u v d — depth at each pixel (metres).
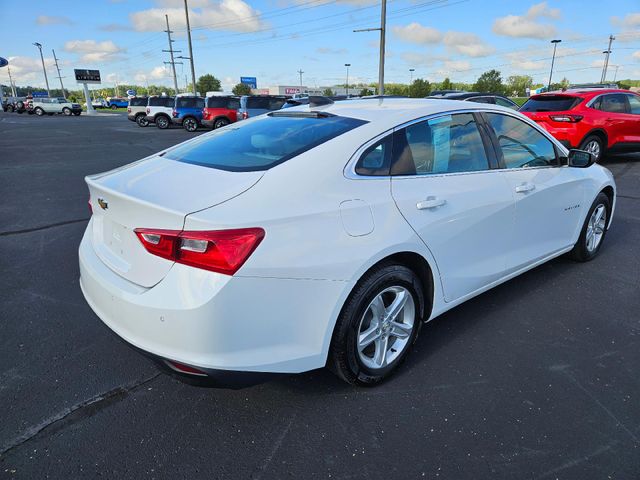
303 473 2.04
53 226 5.74
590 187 4.14
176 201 2.08
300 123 2.82
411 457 2.13
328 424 2.34
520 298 3.73
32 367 2.79
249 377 2.10
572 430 2.29
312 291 2.16
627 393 2.57
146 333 2.06
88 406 2.46
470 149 3.07
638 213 6.30
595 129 9.09
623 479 2.00
